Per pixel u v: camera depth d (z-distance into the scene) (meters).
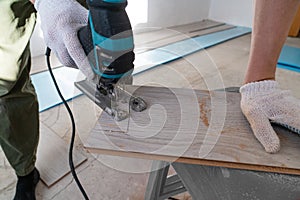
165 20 3.15
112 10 0.42
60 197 0.98
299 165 0.49
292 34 3.06
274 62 0.64
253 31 0.63
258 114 0.56
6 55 0.68
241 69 2.08
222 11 3.75
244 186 0.47
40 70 1.76
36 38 1.92
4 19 0.64
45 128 1.29
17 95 0.78
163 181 0.71
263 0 0.57
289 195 0.46
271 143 0.52
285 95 0.62
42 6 0.53
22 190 0.94
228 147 0.52
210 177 0.49
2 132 0.82
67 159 1.13
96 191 1.01
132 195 1.00
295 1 0.55
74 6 0.51
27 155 0.91
